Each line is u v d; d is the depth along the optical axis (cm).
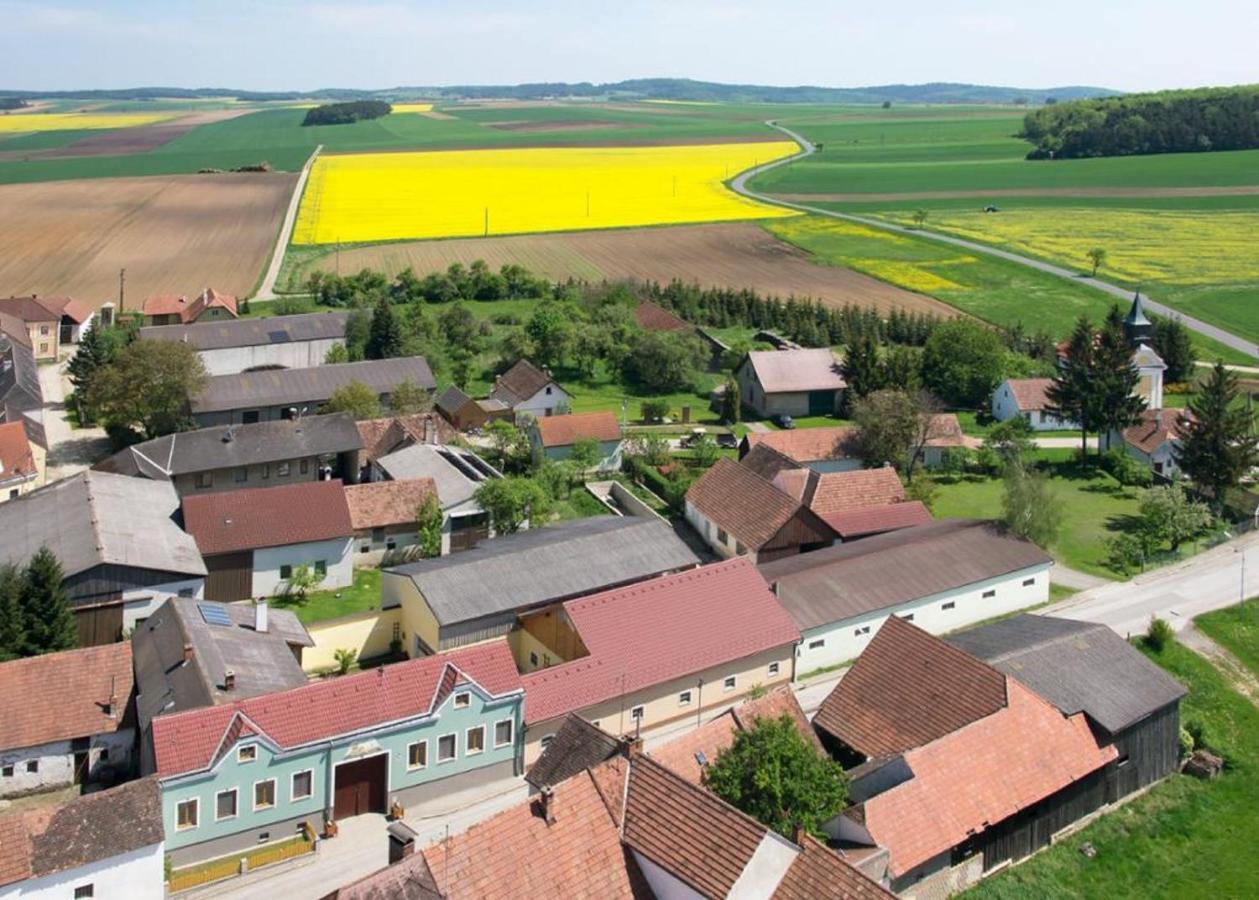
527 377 13138
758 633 7031
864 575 7806
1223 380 10169
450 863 4141
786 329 17062
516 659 7294
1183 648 7550
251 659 6334
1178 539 9206
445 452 10288
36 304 15488
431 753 5934
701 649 6806
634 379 14875
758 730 5022
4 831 4562
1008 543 8412
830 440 11206
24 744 5888
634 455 11238
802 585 7600
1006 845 5466
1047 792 5519
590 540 7844
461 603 7094
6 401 11706
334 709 5722
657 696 6625
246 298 18338
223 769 5372
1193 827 5909
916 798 5184
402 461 10069
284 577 8631
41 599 6881
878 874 4809
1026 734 5691
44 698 6059
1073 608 8219
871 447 11150
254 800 5491
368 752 5728
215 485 10131
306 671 7225
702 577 7200
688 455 11562
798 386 13662
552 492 10388
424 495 9306
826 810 4878
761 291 19962
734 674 6956
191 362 11956
